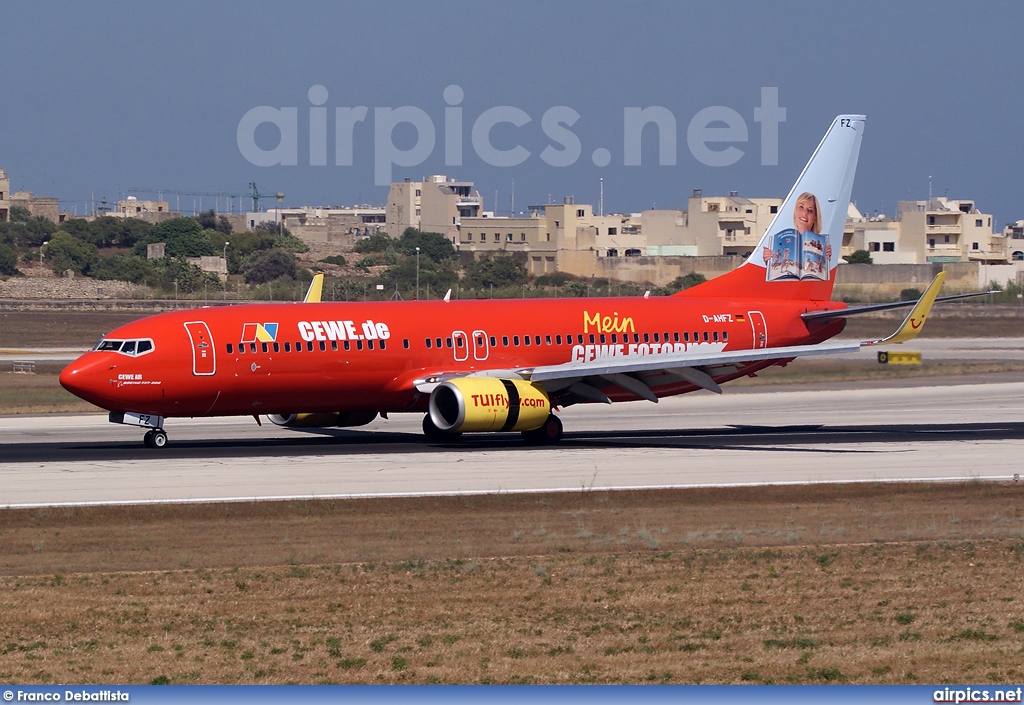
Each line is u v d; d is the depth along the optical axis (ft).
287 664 250.57
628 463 517.55
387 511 411.75
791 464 517.96
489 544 363.76
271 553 350.02
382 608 291.38
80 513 399.03
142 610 288.92
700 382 617.21
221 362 552.82
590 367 583.58
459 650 259.39
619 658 254.47
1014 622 280.10
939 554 352.28
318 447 569.64
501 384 567.18
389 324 591.37
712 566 335.88
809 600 299.99
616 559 343.67
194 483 453.99
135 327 549.95
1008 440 605.73
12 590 306.76
